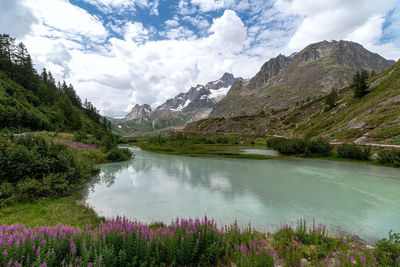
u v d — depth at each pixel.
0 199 11.08
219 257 5.61
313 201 13.94
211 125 159.88
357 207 12.76
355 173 23.86
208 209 12.35
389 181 19.86
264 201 13.91
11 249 4.31
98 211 11.73
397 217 11.18
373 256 5.36
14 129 51.38
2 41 93.00
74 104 148.62
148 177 21.72
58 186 13.80
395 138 36.50
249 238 6.58
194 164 31.39
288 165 30.06
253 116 157.00
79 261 4.41
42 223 8.98
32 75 101.56
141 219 10.67
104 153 35.19
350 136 47.53
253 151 53.84
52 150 15.96
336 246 6.70
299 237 7.28
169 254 5.21
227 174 23.38
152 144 76.88
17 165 13.03
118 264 4.76
